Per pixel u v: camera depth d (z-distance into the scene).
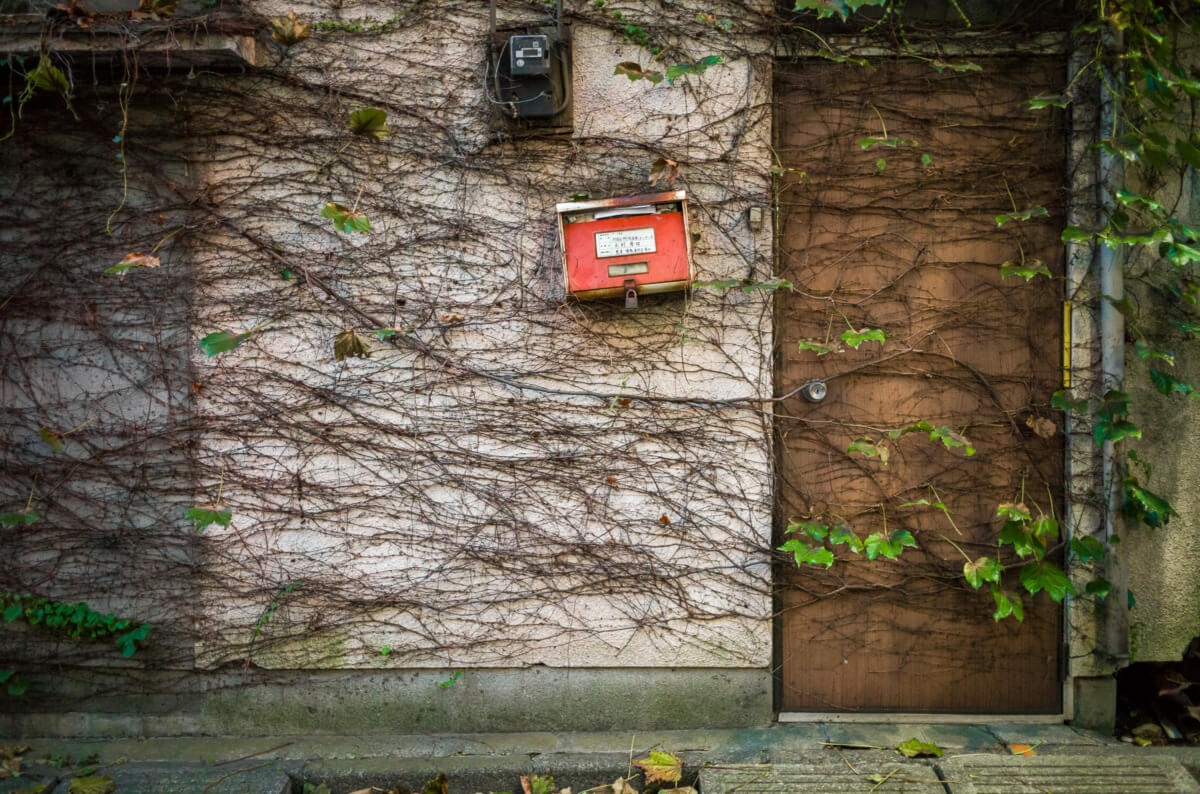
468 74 3.52
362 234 3.58
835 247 3.60
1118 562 3.48
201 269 3.59
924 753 3.33
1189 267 3.61
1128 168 3.57
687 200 3.48
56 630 3.66
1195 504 3.61
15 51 3.25
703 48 3.51
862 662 3.66
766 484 3.56
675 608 3.58
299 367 3.59
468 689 3.61
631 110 3.52
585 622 3.59
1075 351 3.54
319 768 3.34
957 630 3.65
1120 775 3.14
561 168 3.54
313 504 3.60
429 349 3.58
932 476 3.63
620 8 3.49
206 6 3.34
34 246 3.63
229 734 3.63
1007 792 3.05
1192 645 3.70
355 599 3.61
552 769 3.31
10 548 3.66
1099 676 3.57
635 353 3.56
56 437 3.44
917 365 3.61
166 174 3.59
